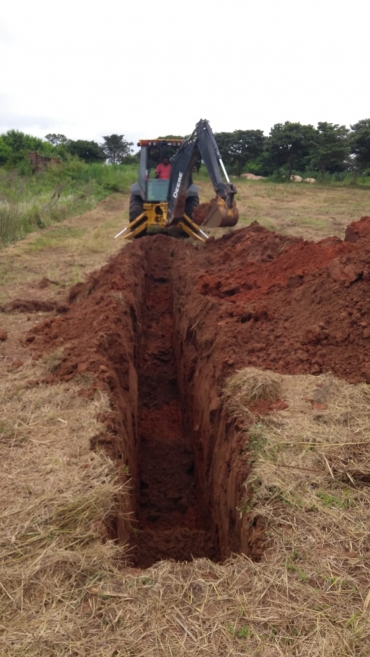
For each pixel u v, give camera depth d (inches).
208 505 225.3
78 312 300.4
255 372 200.5
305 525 129.1
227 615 105.2
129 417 233.6
